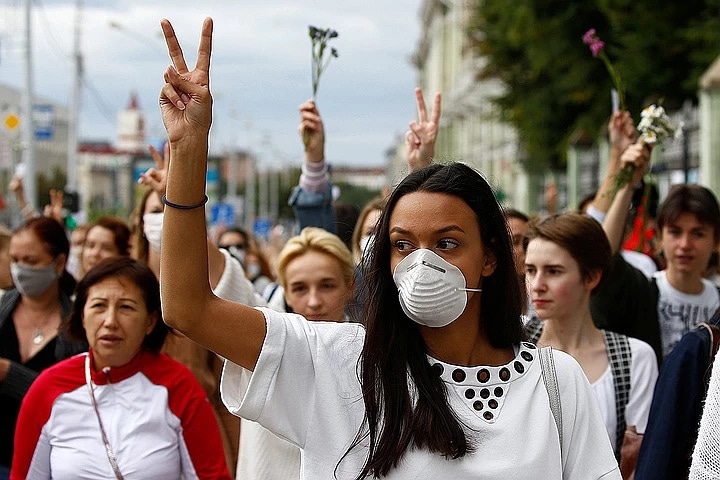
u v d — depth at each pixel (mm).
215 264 6117
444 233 3330
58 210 12492
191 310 3326
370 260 3457
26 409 5344
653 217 9312
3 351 6816
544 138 32219
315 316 5961
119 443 5246
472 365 3459
